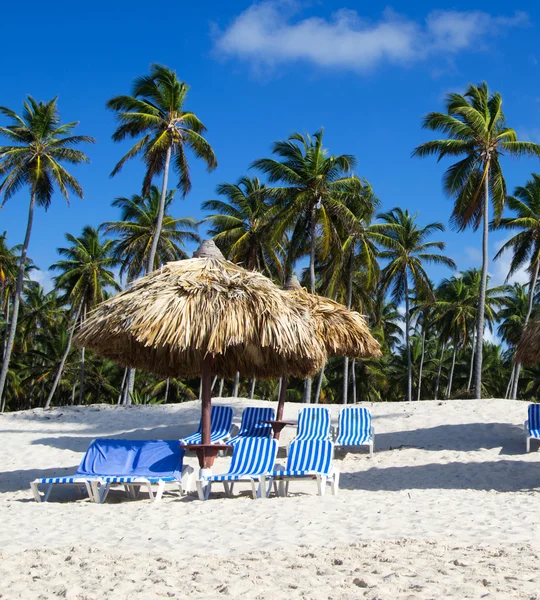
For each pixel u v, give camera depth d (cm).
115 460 941
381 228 3522
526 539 566
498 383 5253
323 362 1106
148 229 3522
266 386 4941
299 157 2648
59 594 421
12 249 4391
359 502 798
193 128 2727
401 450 1348
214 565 493
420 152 2706
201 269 977
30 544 604
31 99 2905
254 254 3384
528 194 3338
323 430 1358
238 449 941
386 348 5034
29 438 1608
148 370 1149
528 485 989
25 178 2895
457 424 1569
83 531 664
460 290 4669
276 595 406
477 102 2727
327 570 465
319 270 3406
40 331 4997
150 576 463
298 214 2694
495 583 414
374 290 3962
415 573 446
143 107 2664
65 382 4700
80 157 2945
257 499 855
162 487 884
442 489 939
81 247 3931
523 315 4753
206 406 1012
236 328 906
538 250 3256
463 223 2675
